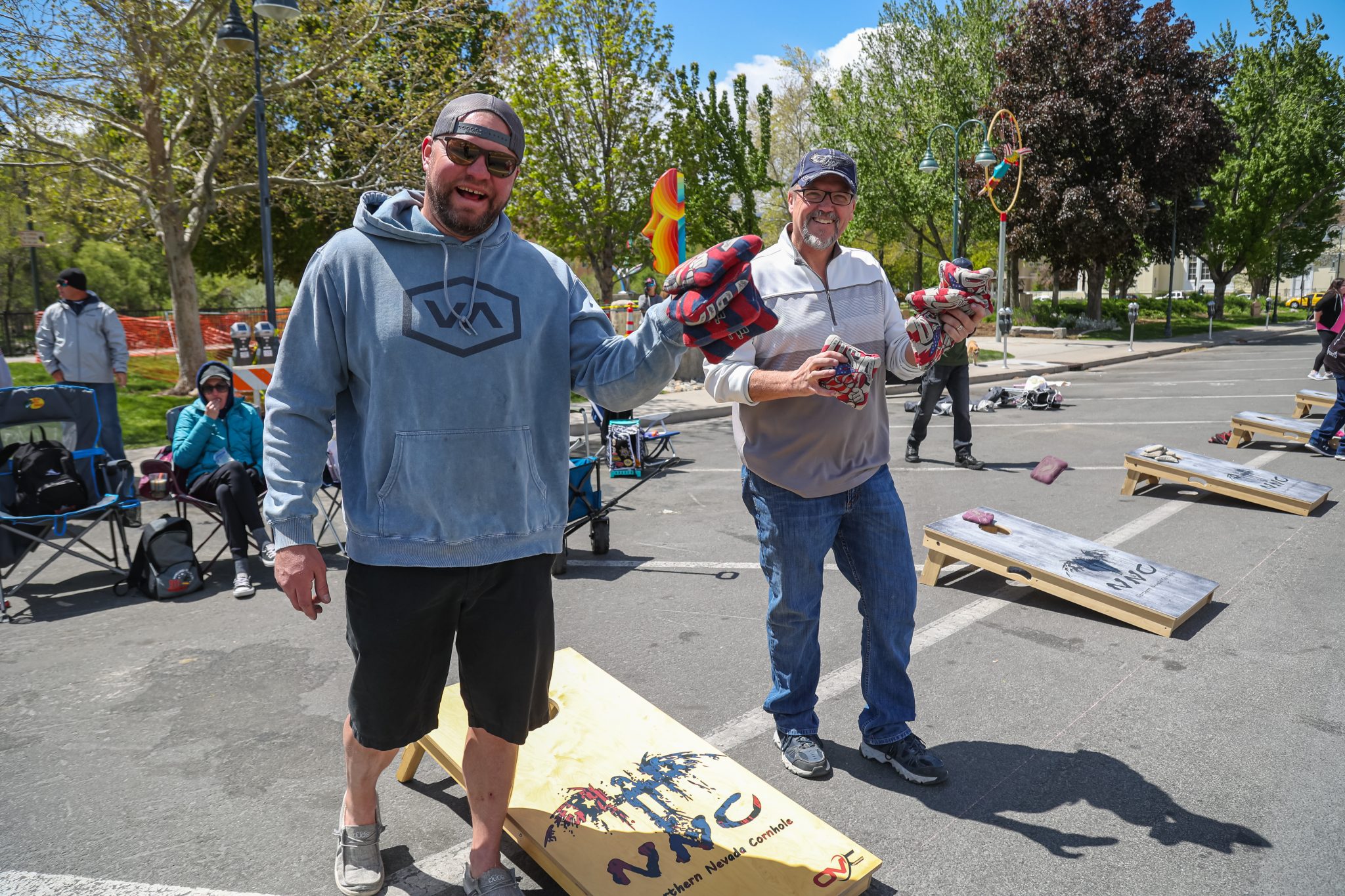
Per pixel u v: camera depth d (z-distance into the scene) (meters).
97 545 6.07
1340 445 8.14
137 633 4.40
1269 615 4.30
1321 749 3.06
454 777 2.61
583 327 2.15
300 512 1.98
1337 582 4.74
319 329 1.98
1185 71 29.00
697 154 19.58
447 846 2.61
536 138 16.44
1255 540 5.54
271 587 5.13
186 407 5.55
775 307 2.76
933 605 4.57
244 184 14.35
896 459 8.77
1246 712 3.34
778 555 2.87
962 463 8.21
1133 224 27.14
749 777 2.60
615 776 2.59
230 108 13.57
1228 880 2.39
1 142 11.84
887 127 30.66
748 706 3.51
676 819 2.42
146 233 16.39
